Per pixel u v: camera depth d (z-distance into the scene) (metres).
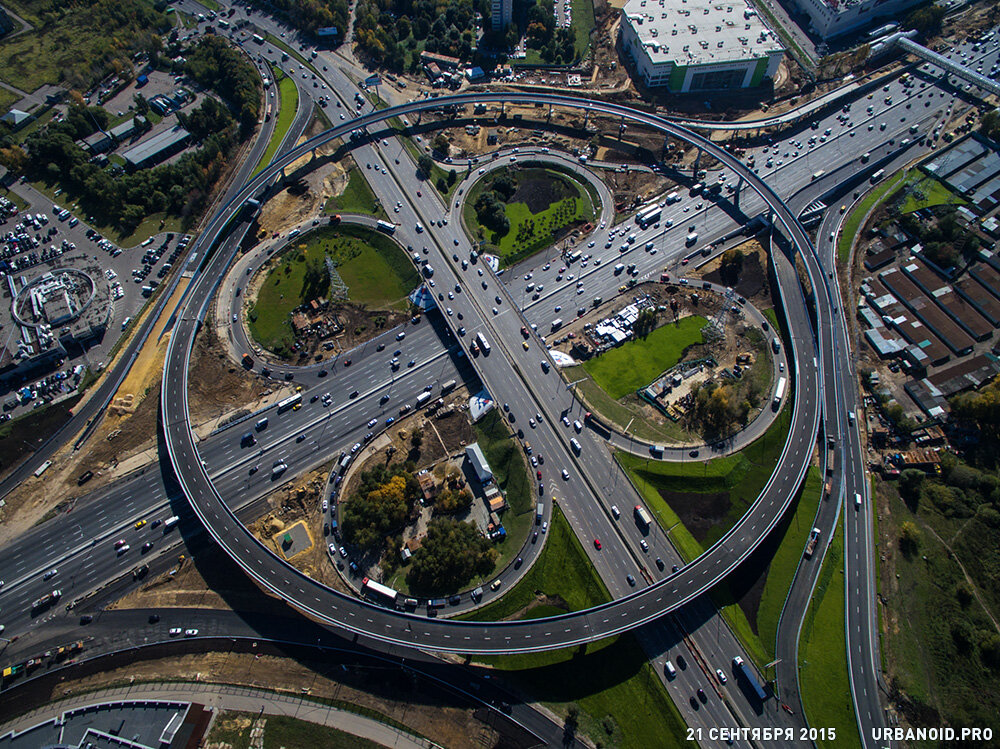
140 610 169.62
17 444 196.75
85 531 181.88
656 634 163.00
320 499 187.12
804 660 160.12
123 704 152.88
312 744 149.25
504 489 186.88
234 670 160.25
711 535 177.50
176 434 193.75
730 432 197.12
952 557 174.88
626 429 196.25
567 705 155.12
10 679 159.50
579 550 173.25
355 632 158.50
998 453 192.25
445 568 166.50
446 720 153.12
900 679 157.12
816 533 178.62
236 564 172.50
